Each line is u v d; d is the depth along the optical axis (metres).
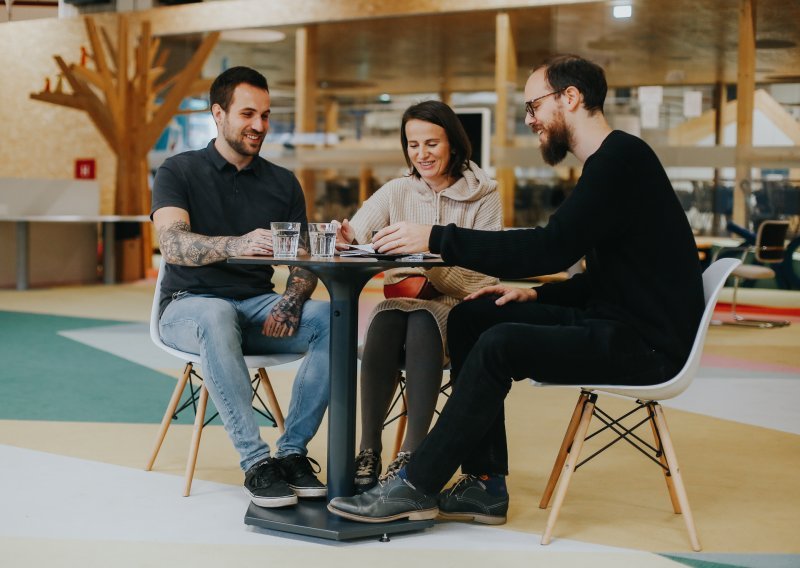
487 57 10.91
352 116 11.55
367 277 2.33
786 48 8.80
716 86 9.23
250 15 11.23
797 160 8.91
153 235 11.48
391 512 2.24
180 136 11.70
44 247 9.59
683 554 2.19
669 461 2.28
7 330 6.08
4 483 2.67
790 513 2.53
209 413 3.70
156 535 2.26
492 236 2.26
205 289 2.73
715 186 9.26
